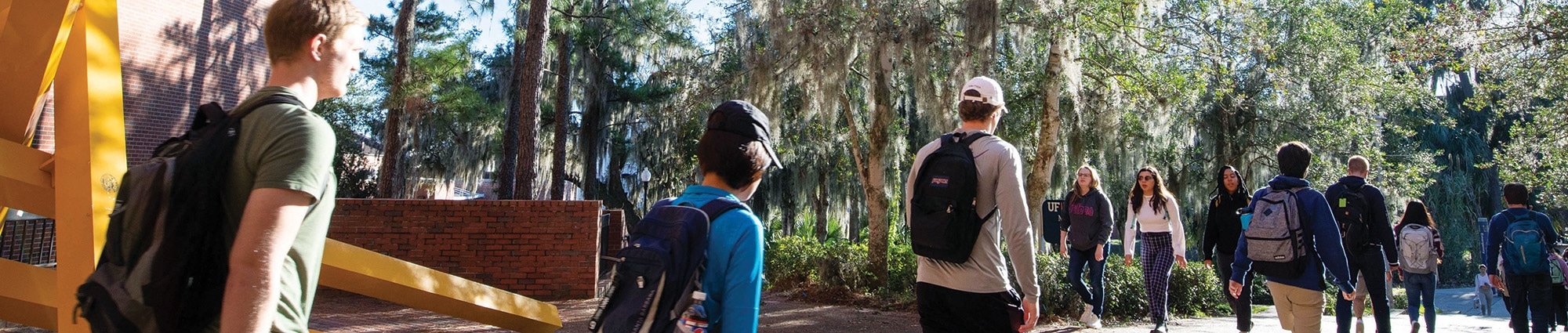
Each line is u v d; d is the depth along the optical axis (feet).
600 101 92.22
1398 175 78.59
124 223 5.29
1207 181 71.26
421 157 91.25
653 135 92.89
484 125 82.53
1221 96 54.19
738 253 6.79
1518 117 110.22
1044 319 27.22
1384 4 79.51
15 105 10.63
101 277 5.28
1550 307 24.44
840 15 36.96
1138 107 47.57
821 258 36.35
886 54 36.63
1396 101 77.92
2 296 10.68
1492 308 64.75
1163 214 23.24
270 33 5.94
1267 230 16.74
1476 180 119.34
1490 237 24.81
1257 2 67.05
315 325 22.66
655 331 6.59
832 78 37.14
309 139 5.37
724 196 7.14
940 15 37.32
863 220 91.91
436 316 25.53
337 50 6.10
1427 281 26.20
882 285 35.68
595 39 86.38
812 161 75.56
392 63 87.76
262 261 4.99
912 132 68.64
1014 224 10.77
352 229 31.81
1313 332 16.74
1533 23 47.21
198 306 5.27
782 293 36.60
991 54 34.76
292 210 5.20
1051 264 28.91
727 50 50.65
